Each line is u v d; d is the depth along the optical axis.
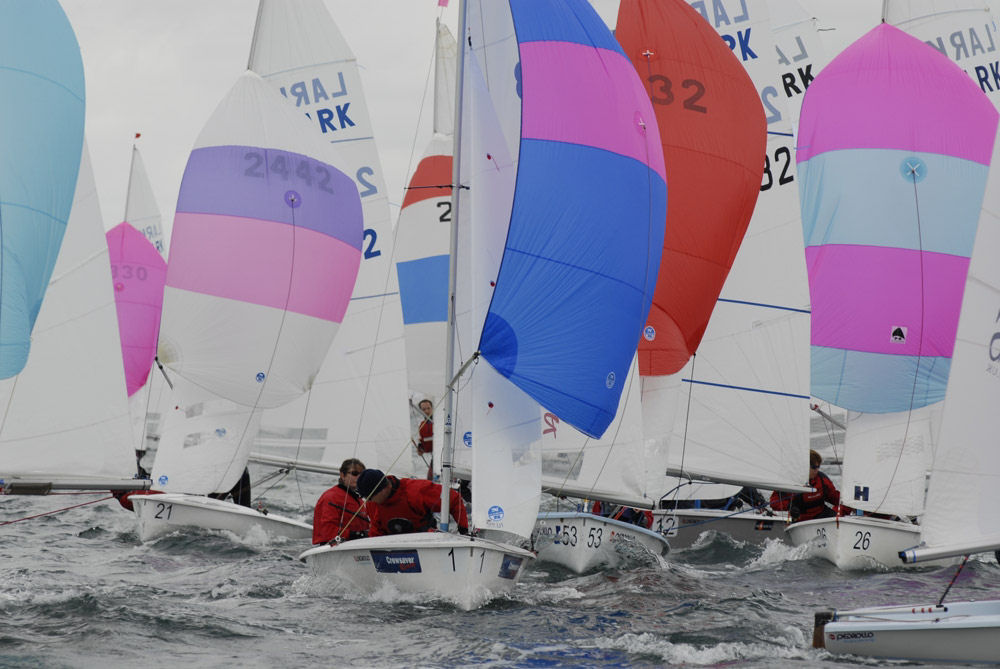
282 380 62.06
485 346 41.94
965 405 34.81
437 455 60.47
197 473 60.91
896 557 55.16
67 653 32.47
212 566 49.53
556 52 44.03
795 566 54.75
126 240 83.81
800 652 34.47
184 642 34.22
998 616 32.81
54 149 36.97
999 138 35.16
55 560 50.03
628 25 59.22
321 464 72.38
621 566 49.34
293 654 33.34
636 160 44.66
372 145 74.56
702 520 63.72
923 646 32.72
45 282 36.84
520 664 32.91
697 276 57.22
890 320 60.09
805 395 60.97
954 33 77.25
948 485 34.88
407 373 77.12
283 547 56.25
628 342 43.94
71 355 37.78
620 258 43.44
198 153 61.25
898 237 60.72
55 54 37.28
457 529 43.41
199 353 60.47
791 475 61.00
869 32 63.94
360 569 41.03
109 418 38.19
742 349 62.00
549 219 42.44
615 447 50.09
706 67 58.28
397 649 34.22
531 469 42.56
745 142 58.34
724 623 38.12
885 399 59.88
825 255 61.78
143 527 57.31
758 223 62.62
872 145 61.78
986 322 34.84
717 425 61.62
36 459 37.12
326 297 63.06
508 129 44.59
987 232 34.84
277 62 75.19
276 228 61.47
